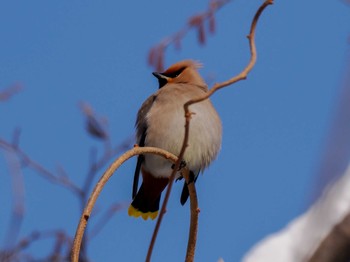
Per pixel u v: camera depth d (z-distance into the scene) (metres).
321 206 4.70
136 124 11.62
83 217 5.73
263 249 4.82
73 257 5.51
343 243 4.62
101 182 6.16
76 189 10.17
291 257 4.77
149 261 5.41
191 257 6.81
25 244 8.70
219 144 11.43
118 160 6.59
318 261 4.64
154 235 5.41
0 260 8.52
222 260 5.68
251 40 6.24
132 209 11.38
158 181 11.20
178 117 11.10
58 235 9.02
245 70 5.99
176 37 9.28
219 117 11.47
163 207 5.49
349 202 4.62
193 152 11.05
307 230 4.73
